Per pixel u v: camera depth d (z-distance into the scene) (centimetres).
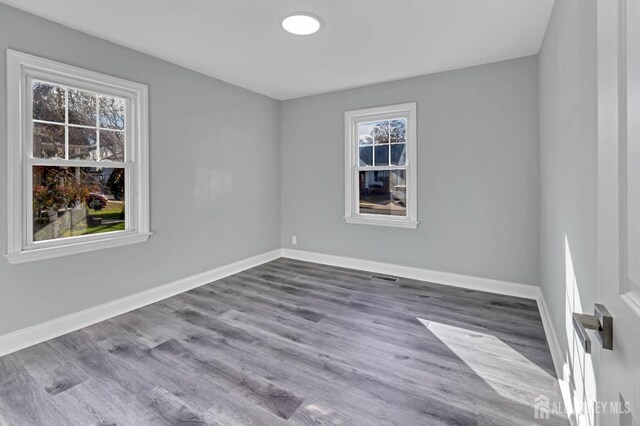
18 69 231
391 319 282
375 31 272
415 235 395
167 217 336
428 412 171
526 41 291
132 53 301
